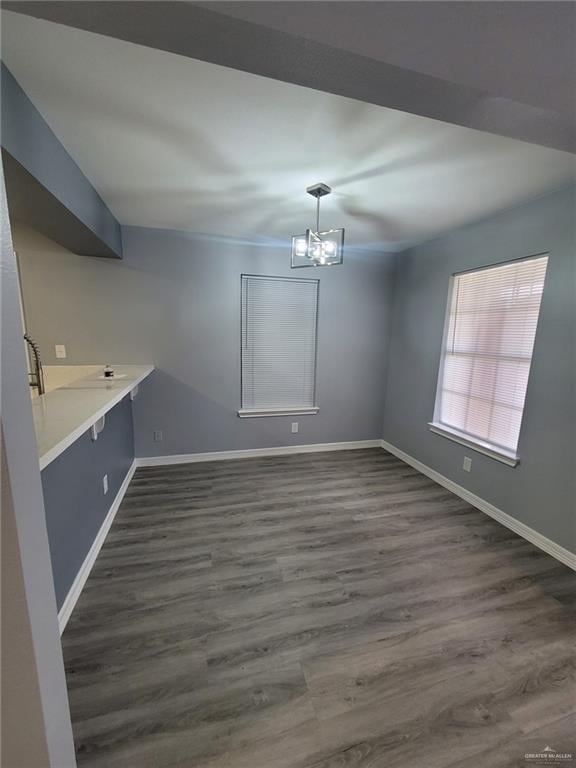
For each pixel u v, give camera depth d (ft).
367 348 13.65
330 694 4.48
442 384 11.10
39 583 2.58
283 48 2.44
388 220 9.16
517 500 8.29
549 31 2.52
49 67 3.84
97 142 5.41
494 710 4.34
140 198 7.80
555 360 7.33
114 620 5.55
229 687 4.54
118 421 9.36
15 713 2.52
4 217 2.20
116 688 4.49
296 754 3.84
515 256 8.19
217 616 5.68
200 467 11.80
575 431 7.00
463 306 10.17
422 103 3.05
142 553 7.22
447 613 5.87
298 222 9.50
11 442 2.28
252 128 5.00
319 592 6.27
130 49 3.56
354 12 2.28
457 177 6.53
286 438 13.24
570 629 5.60
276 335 12.45
